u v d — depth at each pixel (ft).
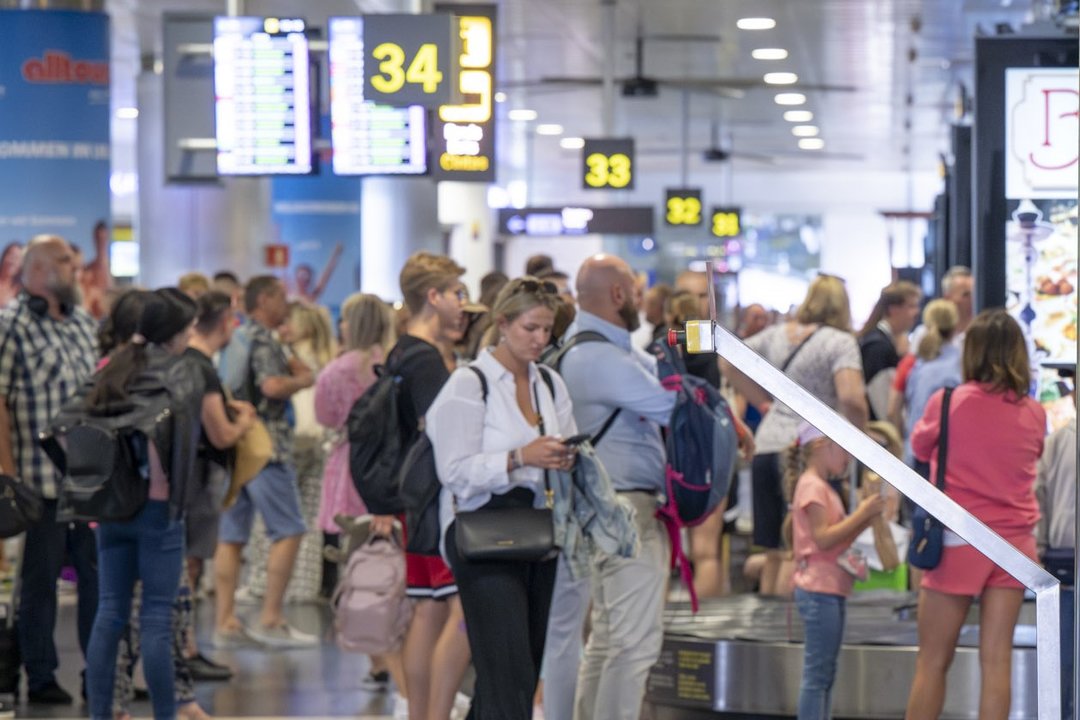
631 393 31.68
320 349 59.98
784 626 40.98
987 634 31.19
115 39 112.88
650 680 40.40
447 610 33.73
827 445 33.86
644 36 107.86
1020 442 31.14
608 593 32.27
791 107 144.36
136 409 34.30
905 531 45.70
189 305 35.88
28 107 79.97
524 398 30.22
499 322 29.99
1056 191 48.57
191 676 42.93
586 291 32.65
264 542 59.62
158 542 34.86
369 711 40.29
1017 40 48.44
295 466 59.52
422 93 54.44
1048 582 20.57
